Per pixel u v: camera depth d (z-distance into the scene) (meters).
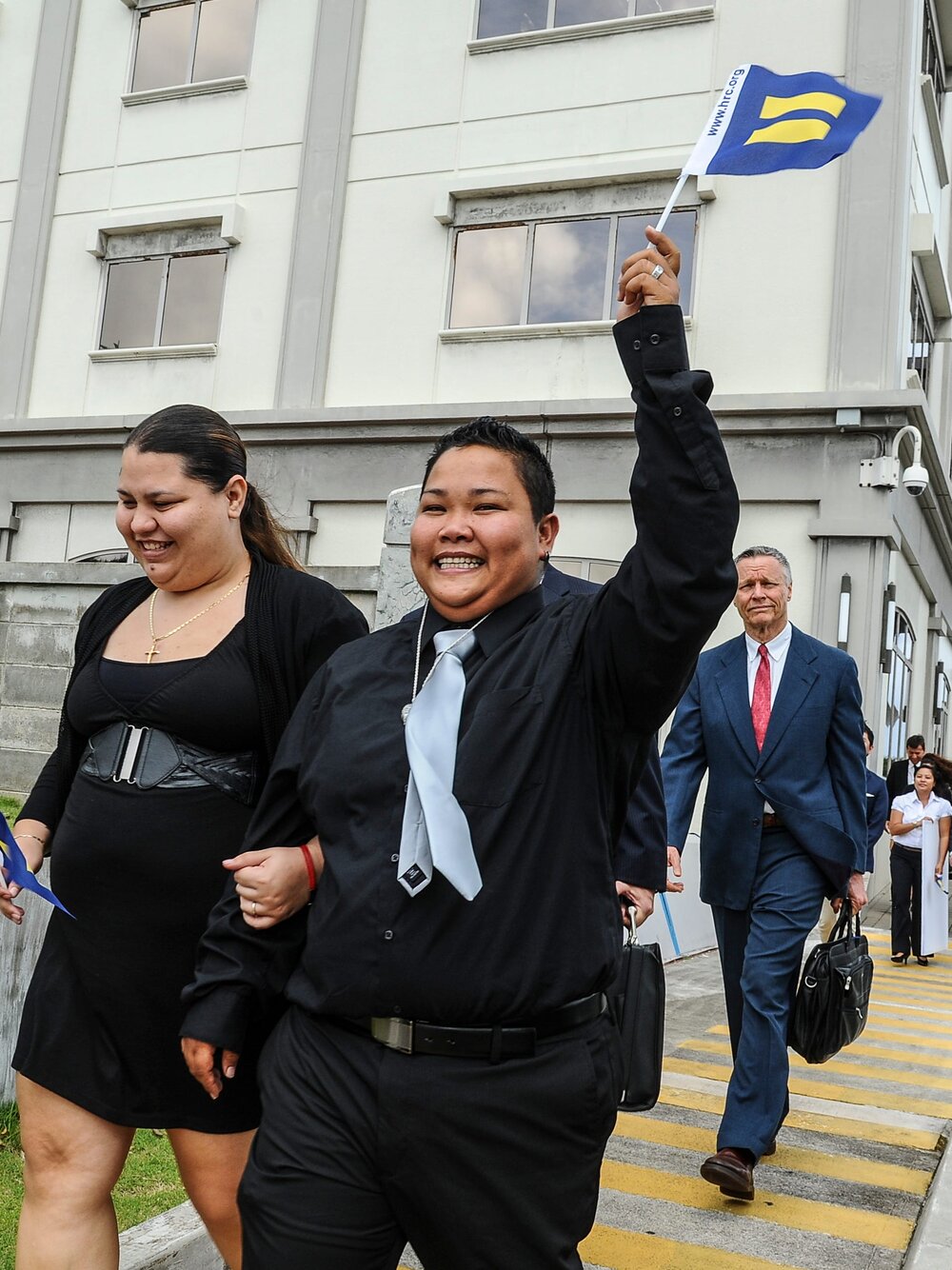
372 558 12.62
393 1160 1.63
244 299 13.60
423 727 1.70
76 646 2.40
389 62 13.25
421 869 1.62
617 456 11.73
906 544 12.00
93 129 14.74
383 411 12.47
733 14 11.89
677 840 3.88
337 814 1.77
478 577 1.81
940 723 17.03
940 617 16.11
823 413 11.03
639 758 1.84
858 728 3.78
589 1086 1.68
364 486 12.64
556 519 1.95
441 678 1.74
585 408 11.70
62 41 15.02
